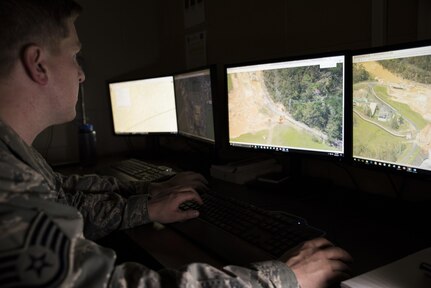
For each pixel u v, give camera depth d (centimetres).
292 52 154
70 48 78
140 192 130
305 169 153
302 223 91
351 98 109
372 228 94
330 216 104
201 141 170
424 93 90
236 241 89
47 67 72
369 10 122
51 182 82
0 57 66
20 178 57
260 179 143
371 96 103
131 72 246
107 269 56
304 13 146
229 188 138
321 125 120
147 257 89
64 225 56
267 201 120
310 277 68
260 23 170
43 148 221
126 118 220
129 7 241
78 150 225
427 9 105
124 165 190
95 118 236
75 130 229
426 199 112
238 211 103
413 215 101
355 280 63
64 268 51
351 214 105
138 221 107
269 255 80
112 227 106
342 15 131
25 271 49
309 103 122
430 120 89
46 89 74
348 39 130
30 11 69
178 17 232
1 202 52
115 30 237
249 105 143
